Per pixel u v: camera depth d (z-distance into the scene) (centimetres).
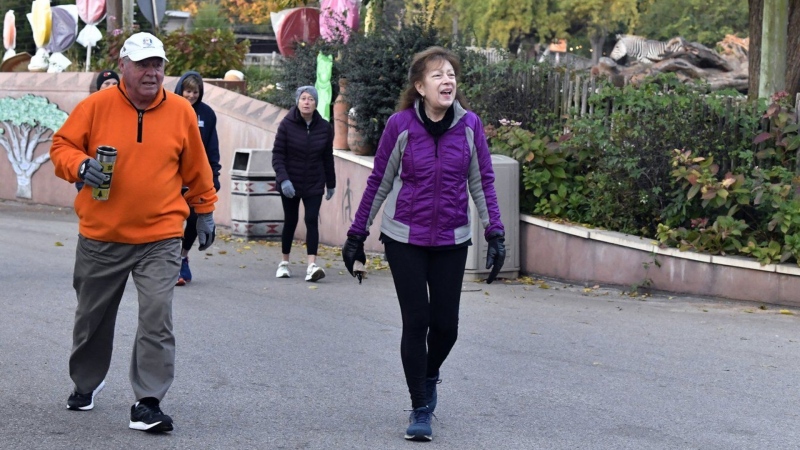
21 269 1091
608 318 888
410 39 1330
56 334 762
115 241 527
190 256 1250
